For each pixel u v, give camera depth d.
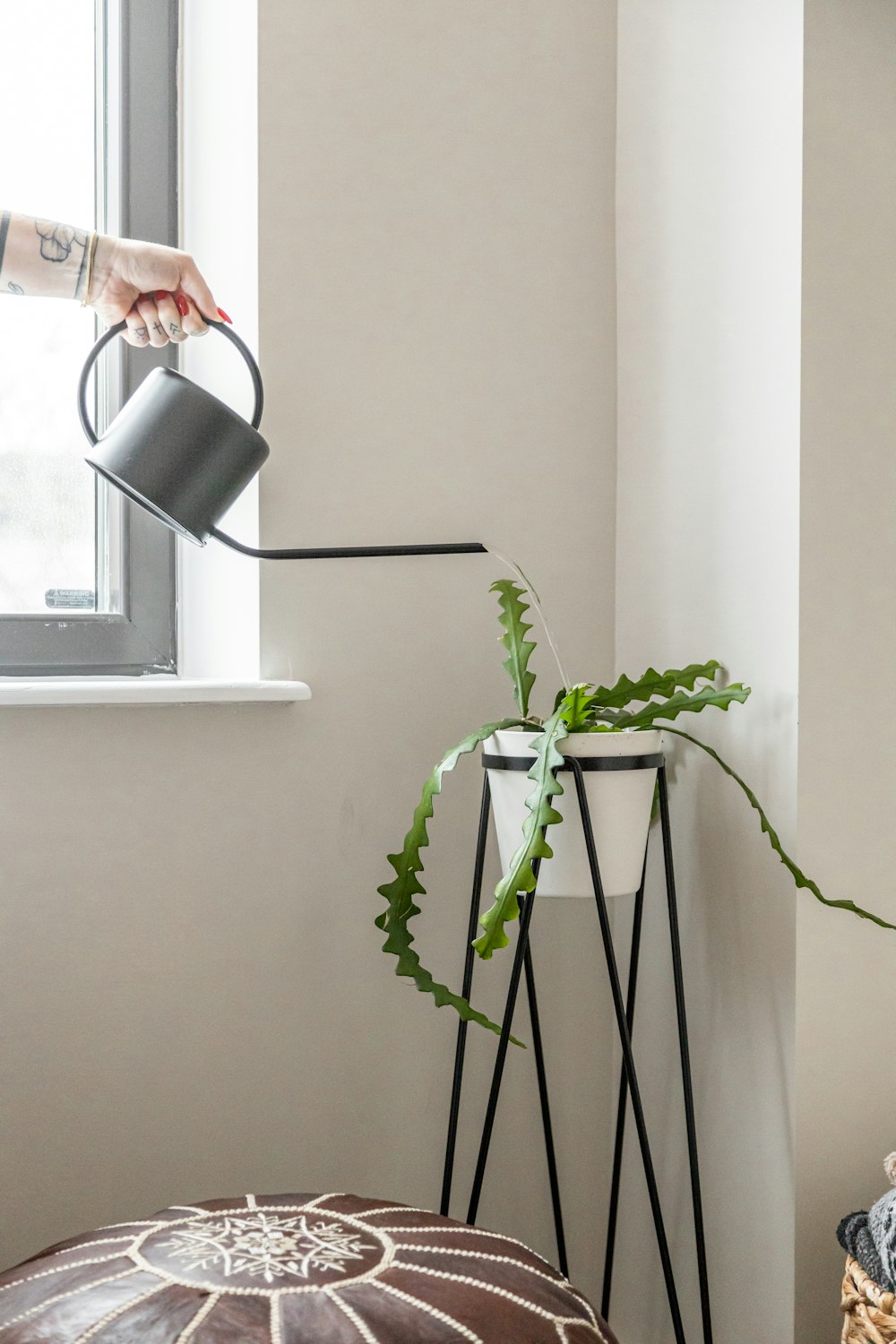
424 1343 0.57
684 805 1.09
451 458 1.12
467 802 1.12
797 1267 0.93
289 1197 0.76
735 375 1.02
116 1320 0.58
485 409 1.13
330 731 1.06
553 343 1.17
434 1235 0.70
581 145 1.18
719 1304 1.02
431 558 1.11
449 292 1.12
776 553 0.96
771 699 0.97
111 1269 0.64
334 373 1.07
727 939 1.02
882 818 0.98
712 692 0.94
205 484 0.90
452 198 1.12
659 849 1.12
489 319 1.14
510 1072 1.14
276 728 1.04
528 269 1.16
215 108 1.12
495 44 1.14
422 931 1.10
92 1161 0.97
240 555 1.06
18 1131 0.95
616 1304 1.18
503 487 1.14
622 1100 1.05
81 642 1.12
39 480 1.12
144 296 0.95
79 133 1.15
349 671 1.07
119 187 1.15
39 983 0.96
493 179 1.14
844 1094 0.96
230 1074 1.02
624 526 1.19
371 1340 0.57
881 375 0.98
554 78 1.17
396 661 1.09
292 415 1.05
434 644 1.11
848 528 0.96
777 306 0.96
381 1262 0.65
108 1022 0.98
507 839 0.94
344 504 1.07
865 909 0.97
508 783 0.93
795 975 0.94
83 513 1.14
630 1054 0.91
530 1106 1.15
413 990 1.10
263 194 1.04
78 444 1.14
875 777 0.98
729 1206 1.01
